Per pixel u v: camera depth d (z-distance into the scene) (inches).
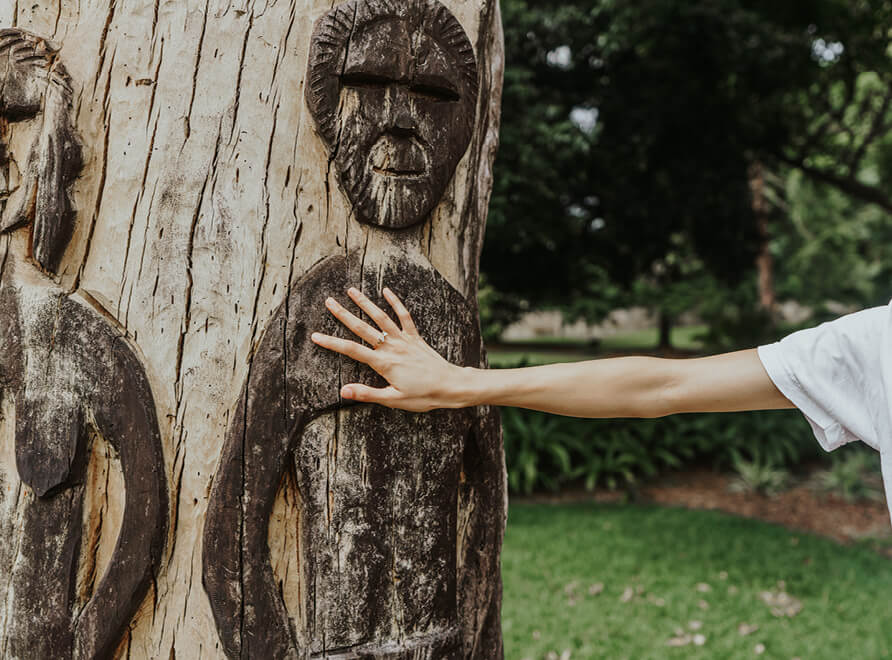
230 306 47.9
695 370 50.4
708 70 258.4
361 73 49.4
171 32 47.7
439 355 50.6
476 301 60.3
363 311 50.4
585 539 199.8
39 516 46.4
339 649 48.9
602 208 278.8
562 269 290.8
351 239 50.8
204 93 47.9
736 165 285.0
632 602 157.4
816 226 583.8
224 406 47.7
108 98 47.6
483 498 58.6
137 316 47.4
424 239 54.7
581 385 50.3
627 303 562.9
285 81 48.9
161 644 47.1
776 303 667.4
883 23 252.4
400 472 51.3
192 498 47.3
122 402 46.4
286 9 48.8
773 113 277.9
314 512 48.9
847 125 312.8
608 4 221.9
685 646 136.8
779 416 294.4
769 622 148.0
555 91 249.4
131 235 47.6
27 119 47.0
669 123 266.7
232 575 46.9
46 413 46.2
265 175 48.6
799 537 204.8
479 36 58.6
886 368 44.3
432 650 51.4
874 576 175.6
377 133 50.4
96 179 47.7
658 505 240.1
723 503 245.1
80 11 48.0
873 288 589.3
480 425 56.8
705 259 324.5
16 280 47.0
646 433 273.9
